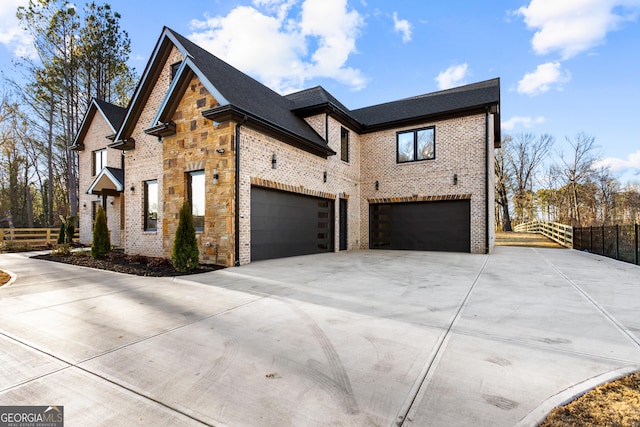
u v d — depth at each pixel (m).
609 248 12.02
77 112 22.56
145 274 7.58
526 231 31.14
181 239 7.94
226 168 8.69
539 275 7.70
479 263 9.94
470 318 4.28
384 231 15.57
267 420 2.12
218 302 5.12
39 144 24.28
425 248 14.48
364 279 7.05
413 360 3.01
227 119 8.69
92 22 21.62
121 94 24.55
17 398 2.43
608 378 2.64
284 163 10.79
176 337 3.64
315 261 10.15
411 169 14.80
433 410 2.21
